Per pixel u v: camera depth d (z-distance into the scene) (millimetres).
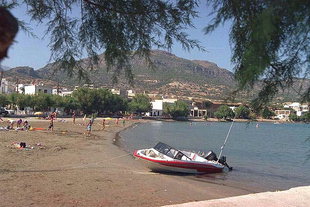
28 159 21422
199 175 21109
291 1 2268
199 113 174625
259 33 2268
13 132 41312
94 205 11539
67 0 4469
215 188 17109
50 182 14914
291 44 2590
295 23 2414
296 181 20797
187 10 4207
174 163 20672
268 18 2223
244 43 2730
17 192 12703
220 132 85188
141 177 18266
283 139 66500
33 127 53250
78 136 44562
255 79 2600
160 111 161750
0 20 1533
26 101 88312
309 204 6859
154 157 21641
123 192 13961
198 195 14914
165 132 74875
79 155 25750
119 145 38344
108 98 110188
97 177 17000
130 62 4543
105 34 4430
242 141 58438
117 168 20953
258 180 20594
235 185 18484
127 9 4258
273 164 29078
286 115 164625
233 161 30453
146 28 4395
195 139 58562
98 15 4414
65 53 4504
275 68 2832
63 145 32000
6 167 17953
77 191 13523
